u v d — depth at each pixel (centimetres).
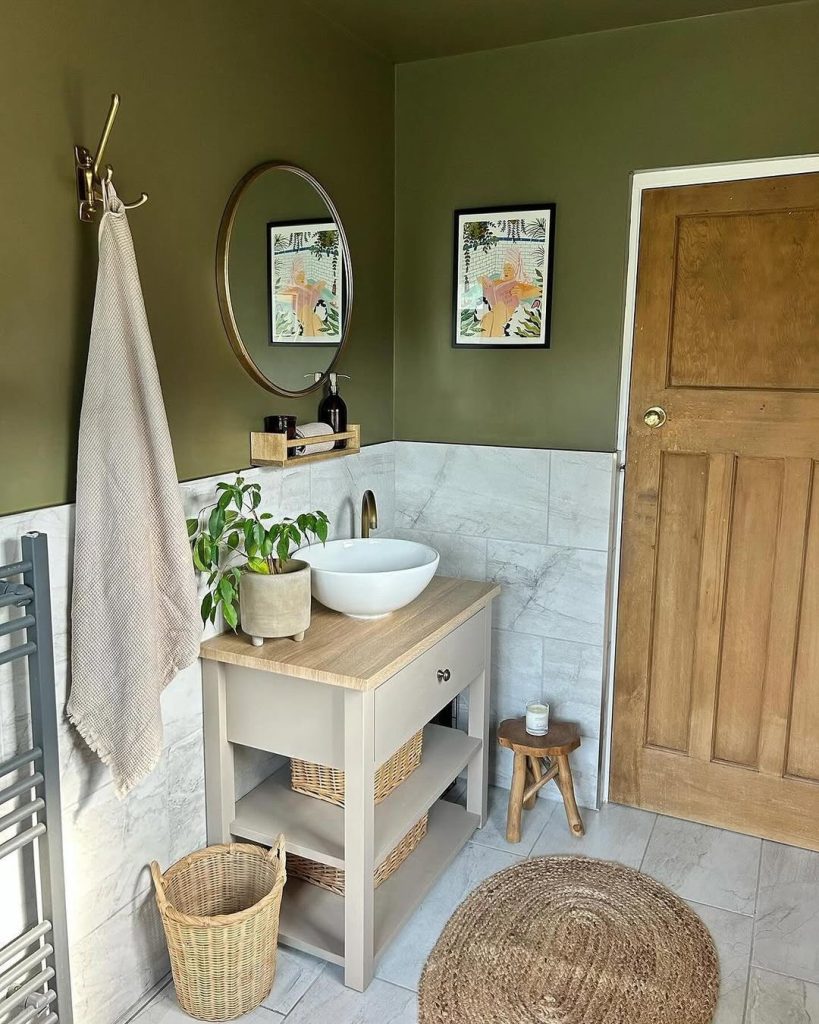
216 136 207
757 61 238
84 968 187
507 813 287
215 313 212
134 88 182
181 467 207
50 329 169
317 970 214
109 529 173
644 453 270
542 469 280
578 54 258
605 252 263
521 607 291
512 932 228
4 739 164
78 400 177
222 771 217
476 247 280
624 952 221
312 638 215
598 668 282
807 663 260
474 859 261
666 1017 200
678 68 247
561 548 281
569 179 265
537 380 279
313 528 220
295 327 241
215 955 189
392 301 295
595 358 270
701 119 246
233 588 203
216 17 203
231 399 221
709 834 276
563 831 276
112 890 192
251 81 217
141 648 174
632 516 275
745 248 249
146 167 187
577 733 275
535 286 273
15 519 163
